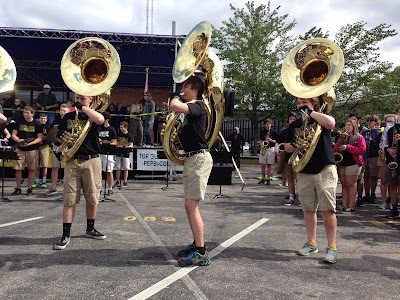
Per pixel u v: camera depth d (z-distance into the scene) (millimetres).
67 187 4367
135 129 12945
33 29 12180
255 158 18875
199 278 3418
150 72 16438
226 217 6184
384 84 17469
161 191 9086
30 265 3691
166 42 12883
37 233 4918
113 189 9297
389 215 6453
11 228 5180
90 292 3070
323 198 3977
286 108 18234
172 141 3906
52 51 14453
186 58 4047
